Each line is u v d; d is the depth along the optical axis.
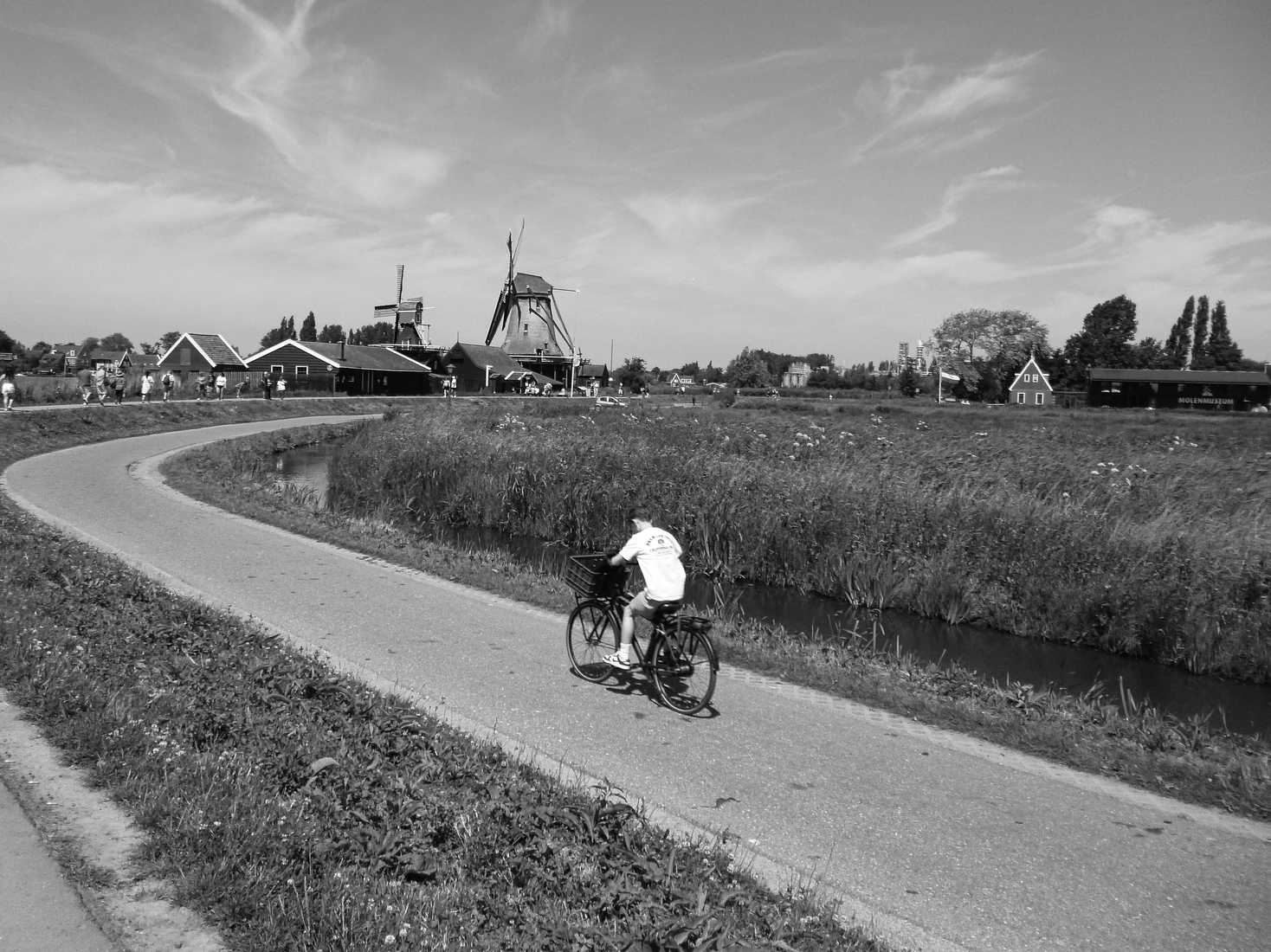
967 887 5.06
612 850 4.80
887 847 5.49
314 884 4.10
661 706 7.87
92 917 3.82
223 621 8.83
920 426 33.41
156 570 11.70
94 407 35.88
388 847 4.48
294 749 5.60
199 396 54.69
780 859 5.27
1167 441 30.92
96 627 7.96
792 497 17.11
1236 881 5.26
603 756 6.66
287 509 18.06
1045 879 5.19
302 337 139.88
